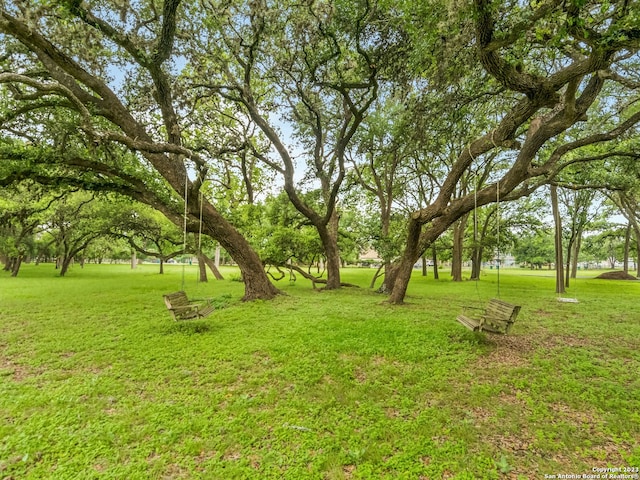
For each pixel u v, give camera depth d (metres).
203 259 19.25
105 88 8.34
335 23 8.25
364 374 4.52
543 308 10.10
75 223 22.33
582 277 30.08
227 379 4.28
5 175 8.10
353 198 19.61
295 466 2.62
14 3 5.96
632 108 11.07
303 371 4.55
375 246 14.91
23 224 21.70
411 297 12.49
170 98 8.91
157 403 3.64
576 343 6.11
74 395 3.79
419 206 22.55
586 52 4.57
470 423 3.29
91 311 8.90
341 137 12.02
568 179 12.30
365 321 7.61
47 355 5.20
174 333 6.50
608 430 3.18
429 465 2.65
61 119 8.99
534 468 2.65
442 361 5.00
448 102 7.67
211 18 8.48
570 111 6.03
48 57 7.72
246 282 11.14
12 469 2.54
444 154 17.70
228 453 2.80
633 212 20.80
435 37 5.93
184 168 9.46
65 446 2.83
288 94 10.21
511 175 7.73
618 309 9.92
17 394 3.81
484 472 2.58
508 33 4.42
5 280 19.34
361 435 3.06
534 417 3.42
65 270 24.11
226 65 9.89
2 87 8.43
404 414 3.46
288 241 16.14
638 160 9.81
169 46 7.80
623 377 4.46
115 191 9.66
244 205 15.95
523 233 24.44
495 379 4.37
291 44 8.51
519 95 8.68
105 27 7.05
